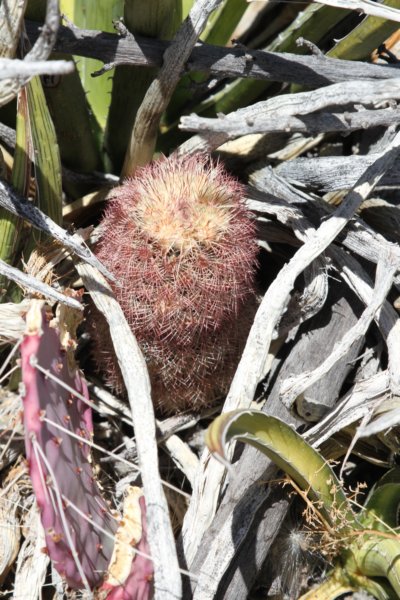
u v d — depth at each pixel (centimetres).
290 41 92
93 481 80
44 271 84
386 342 85
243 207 84
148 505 78
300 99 84
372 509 85
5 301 88
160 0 84
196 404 88
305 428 86
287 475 83
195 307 82
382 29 87
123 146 93
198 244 82
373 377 84
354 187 85
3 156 87
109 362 87
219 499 84
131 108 90
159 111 86
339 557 86
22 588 84
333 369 87
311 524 86
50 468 75
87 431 81
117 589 78
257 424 77
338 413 84
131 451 88
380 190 91
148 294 82
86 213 92
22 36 82
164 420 89
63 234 82
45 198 85
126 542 78
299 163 91
